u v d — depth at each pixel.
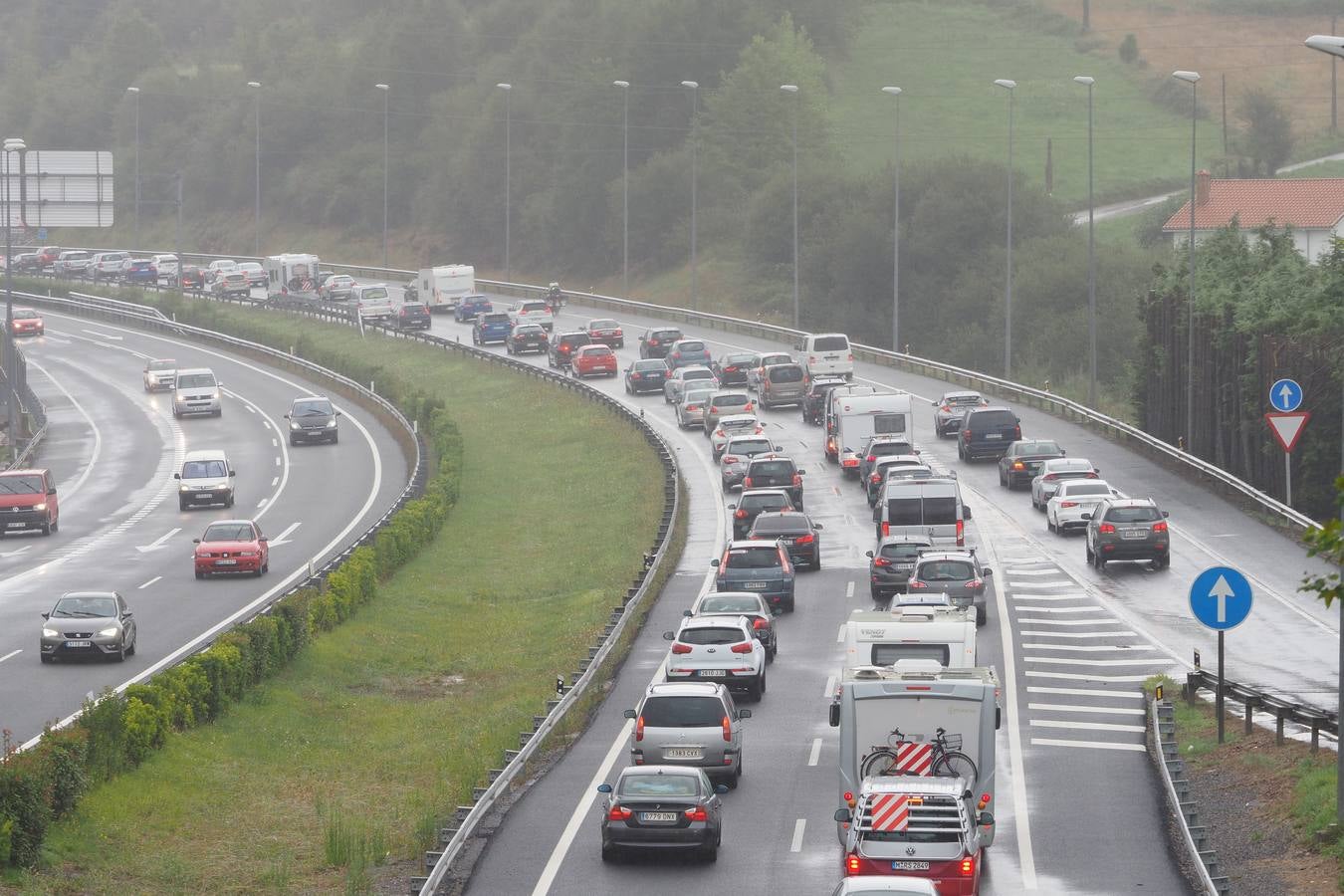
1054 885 97.69
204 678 140.00
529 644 185.38
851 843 88.69
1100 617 180.25
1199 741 132.75
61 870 101.75
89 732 117.12
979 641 170.88
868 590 196.38
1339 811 99.81
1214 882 91.94
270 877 104.50
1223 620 123.12
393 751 143.25
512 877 100.75
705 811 101.81
